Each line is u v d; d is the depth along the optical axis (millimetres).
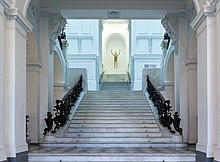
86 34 23344
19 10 8164
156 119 13578
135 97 16672
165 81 16797
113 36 29188
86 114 14188
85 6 13164
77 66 23062
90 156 9086
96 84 22891
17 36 8023
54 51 15719
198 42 8602
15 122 7809
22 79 8422
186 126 13086
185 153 9188
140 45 23531
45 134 12109
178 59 13523
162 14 14688
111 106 15227
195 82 12742
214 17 7832
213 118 7770
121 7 13219
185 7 13172
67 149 10586
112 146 11461
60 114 12820
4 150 7141
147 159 9078
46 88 13117
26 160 8609
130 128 12914
